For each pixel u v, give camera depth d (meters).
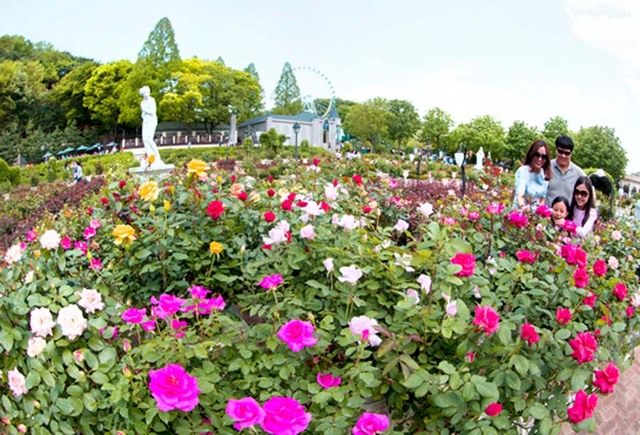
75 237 3.86
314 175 6.93
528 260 2.68
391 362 1.89
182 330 2.10
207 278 2.75
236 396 2.01
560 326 2.21
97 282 2.52
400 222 3.02
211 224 3.05
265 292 2.57
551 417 2.08
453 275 2.27
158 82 49.88
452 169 25.30
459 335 2.04
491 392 1.73
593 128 54.97
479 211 3.70
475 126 59.59
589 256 3.49
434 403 1.91
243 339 2.14
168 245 2.81
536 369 1.90
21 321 1.89
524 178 4.81
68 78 56.50
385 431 1.82
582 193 4.62
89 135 55.28
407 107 73.56
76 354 1.82
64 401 1.76
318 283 2.37
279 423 1.61
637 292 3.42
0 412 1.89
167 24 50.72
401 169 20.23
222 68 56.25
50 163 31.39
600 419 3.51
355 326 1.96
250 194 3.60
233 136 54.12
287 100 78.88
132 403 1.82
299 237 2.87
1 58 63.38
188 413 1.85
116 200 3.71
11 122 53.41
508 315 2.35
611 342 2.64
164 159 31.30
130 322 2.03
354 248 2.57
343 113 87.69
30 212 12.62
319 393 1.85
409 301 2.11
